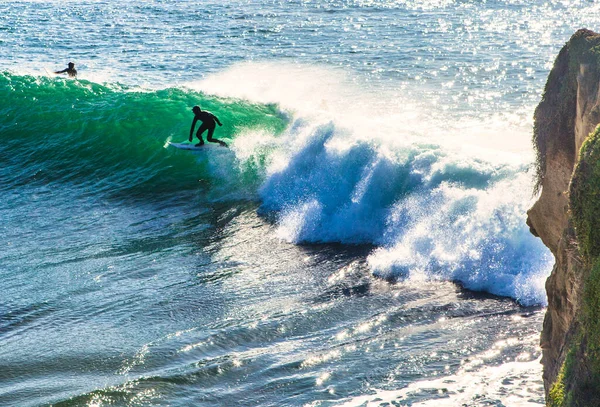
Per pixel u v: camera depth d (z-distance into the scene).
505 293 41.06
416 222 49.06
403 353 34.50
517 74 109.75
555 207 23.11
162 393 32.19
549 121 23.62
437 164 50.78
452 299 41.00
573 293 20.17
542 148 23.91
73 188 66.81
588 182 18.03
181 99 80.31
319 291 43.38
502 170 48.31
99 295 44.16
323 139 58.84
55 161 72.06
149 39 158.88
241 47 147.50
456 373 32.09
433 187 50.28
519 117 82.06
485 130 76.31
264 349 36.12
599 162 17.72
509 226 44.06
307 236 52.84
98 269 48.34
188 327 39.25
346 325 38.38
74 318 41.12
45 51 144.25
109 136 73.75
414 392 30.59
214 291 44.06
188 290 44.31
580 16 183.00
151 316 40.88
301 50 142.00
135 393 32.25
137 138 73.19
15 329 40.09
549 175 23.25
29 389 33.38
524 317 37.94
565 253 20.98
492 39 148.25
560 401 18.39
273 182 60.97
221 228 55.84
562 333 21.50
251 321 39.47
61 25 183.62
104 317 41.03
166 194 64.00
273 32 168.50
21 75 85.62
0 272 48.22
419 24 176.62
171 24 183.62
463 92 97.75
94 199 63.84
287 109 77.69
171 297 43.34
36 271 48.28
